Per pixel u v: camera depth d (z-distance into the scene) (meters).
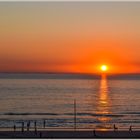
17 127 74.31
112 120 99.12
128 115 110.38
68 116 107.75
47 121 95.56
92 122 94.56
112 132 60.78
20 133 58.94
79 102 150.38
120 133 59.84
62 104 142.38
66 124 89.12
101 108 129.75
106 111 121.06
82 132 60.59
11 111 121.94
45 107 132.88
